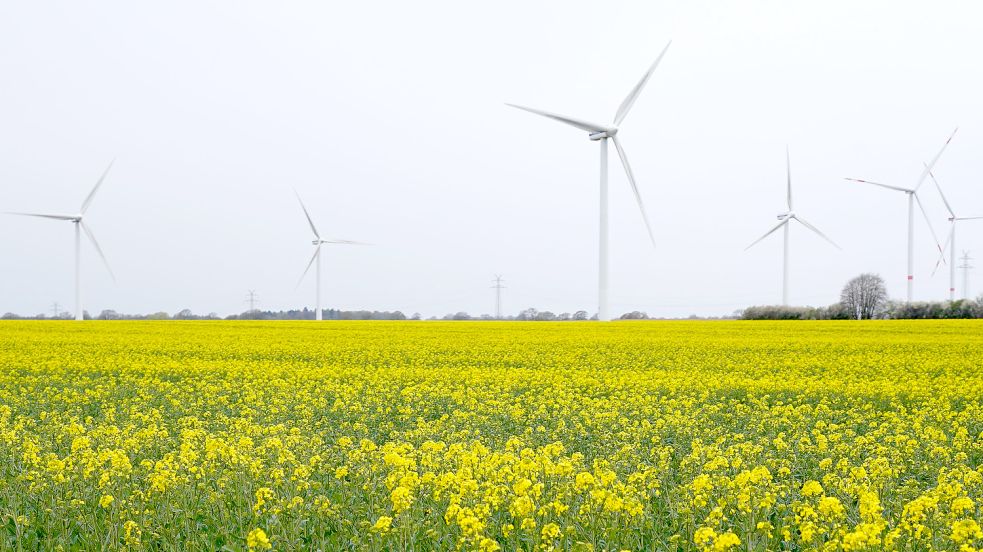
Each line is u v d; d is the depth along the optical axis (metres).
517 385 23.59
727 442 14.69
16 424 14.73
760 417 17.39
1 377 24.88
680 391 22.62
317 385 23.55
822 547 7.48
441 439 14.72
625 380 24.38
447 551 8.19
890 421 16.70
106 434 13.41
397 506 7.95
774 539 8.26
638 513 8.35
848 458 12.30
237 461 10.32
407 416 17.50
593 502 8.38
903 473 11.74
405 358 32.78
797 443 13.18
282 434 14.38
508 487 9.02
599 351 36.03
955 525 7.23
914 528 7.88
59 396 20.23
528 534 8.10
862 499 7.87
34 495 9.88
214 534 8.41
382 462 10.50
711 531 7.09
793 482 10.62
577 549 7.24
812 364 29.59
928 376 25.52
